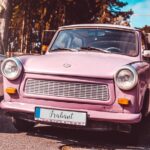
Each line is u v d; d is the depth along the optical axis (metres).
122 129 5.28
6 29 16.67
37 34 26.70
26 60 5.60
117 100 5.18
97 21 24.88
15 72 5.45
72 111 5.24
